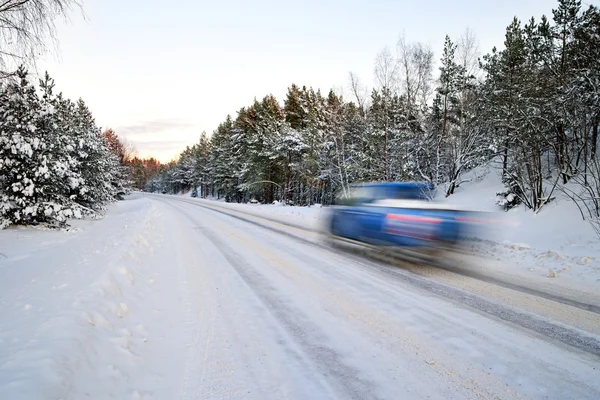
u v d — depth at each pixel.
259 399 2.48
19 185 11.25
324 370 2.86
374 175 22.92
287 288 5.09
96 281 4.23
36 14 6.32
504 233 12.03
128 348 3.09
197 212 21.48
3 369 2.19
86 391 2.28
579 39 15.70
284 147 32.97
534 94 14.52
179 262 6.92
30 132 11.49
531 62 17.53
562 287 5.14
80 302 3.51
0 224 10.92
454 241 6.26
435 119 23.05
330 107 25.62
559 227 11.57
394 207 7.27
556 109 13.23
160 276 5.79
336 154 26.12
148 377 2.74
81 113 29.39
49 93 12.92
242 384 2.66
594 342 3.34
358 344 3.31
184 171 87.06
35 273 5.01
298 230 12.07
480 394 2.52
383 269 6.23
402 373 2.81
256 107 43.41
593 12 16.02
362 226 8.35
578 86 12.48
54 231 11.30
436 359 3.02
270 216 18.16
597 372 2.80
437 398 2.48
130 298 4.33
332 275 5.81
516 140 15.56
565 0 17.50
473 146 21.33
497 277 5.70
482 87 19.72
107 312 3.55
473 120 19.84
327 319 3.91
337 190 25.91
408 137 21.83
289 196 39.19
